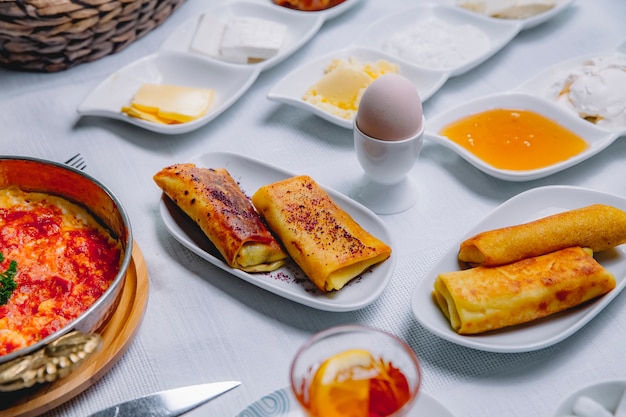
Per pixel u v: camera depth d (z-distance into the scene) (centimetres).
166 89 72
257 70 75
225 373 52
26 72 78
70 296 54
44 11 71
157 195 65
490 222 59
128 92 73
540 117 69
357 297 55
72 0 72
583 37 80
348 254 55
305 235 56
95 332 51
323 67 75
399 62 75
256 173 65
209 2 87
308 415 44
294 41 80
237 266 56
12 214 60
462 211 63
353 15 85
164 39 81
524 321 52
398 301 56
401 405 44
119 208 55
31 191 61
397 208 63
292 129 71
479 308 51
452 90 75
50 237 58
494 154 66
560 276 52
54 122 72
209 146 70
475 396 51
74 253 57
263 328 55
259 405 49
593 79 69
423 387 51
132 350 54
